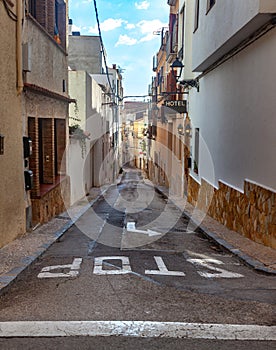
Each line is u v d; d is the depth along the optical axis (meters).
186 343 3.67
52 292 5.16
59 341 3.69
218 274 6.25
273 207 7.57
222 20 9.61
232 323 4.14
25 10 8.95
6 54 7.73
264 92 8.03
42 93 10.39
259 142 8.34
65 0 13.62
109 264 6.75
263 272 6.36
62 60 13.33
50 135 12.18
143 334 3.85
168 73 24.64
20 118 8.55
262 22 7.69
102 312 4.42
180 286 5.50
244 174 9.38
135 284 5.55
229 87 10.67
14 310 4.49
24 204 8.91
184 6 17.00
